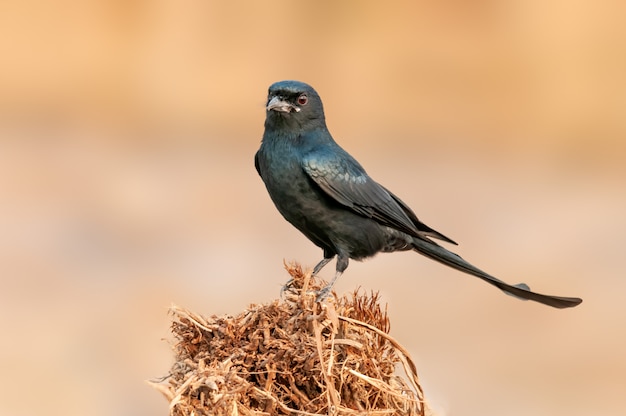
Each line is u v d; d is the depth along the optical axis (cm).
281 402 636
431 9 2573
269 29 2516
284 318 658
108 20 2425
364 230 883
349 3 2530
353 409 651
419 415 673
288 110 869
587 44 2478
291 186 870
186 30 2461
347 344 653
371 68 2464
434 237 913
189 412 618
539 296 875
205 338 661
